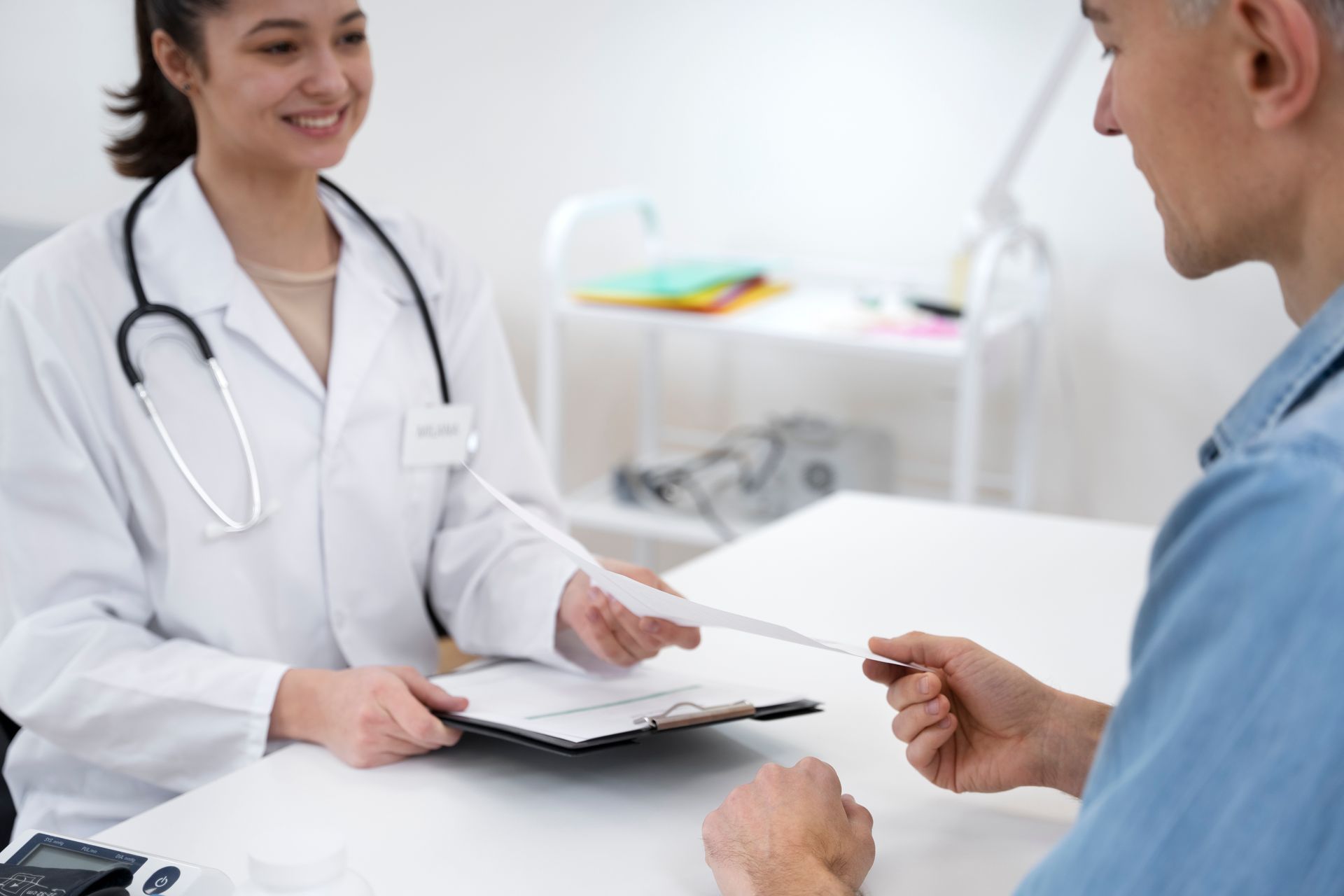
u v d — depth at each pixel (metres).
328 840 0.64
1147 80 0.54
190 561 1.12
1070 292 2.45
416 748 0.92
